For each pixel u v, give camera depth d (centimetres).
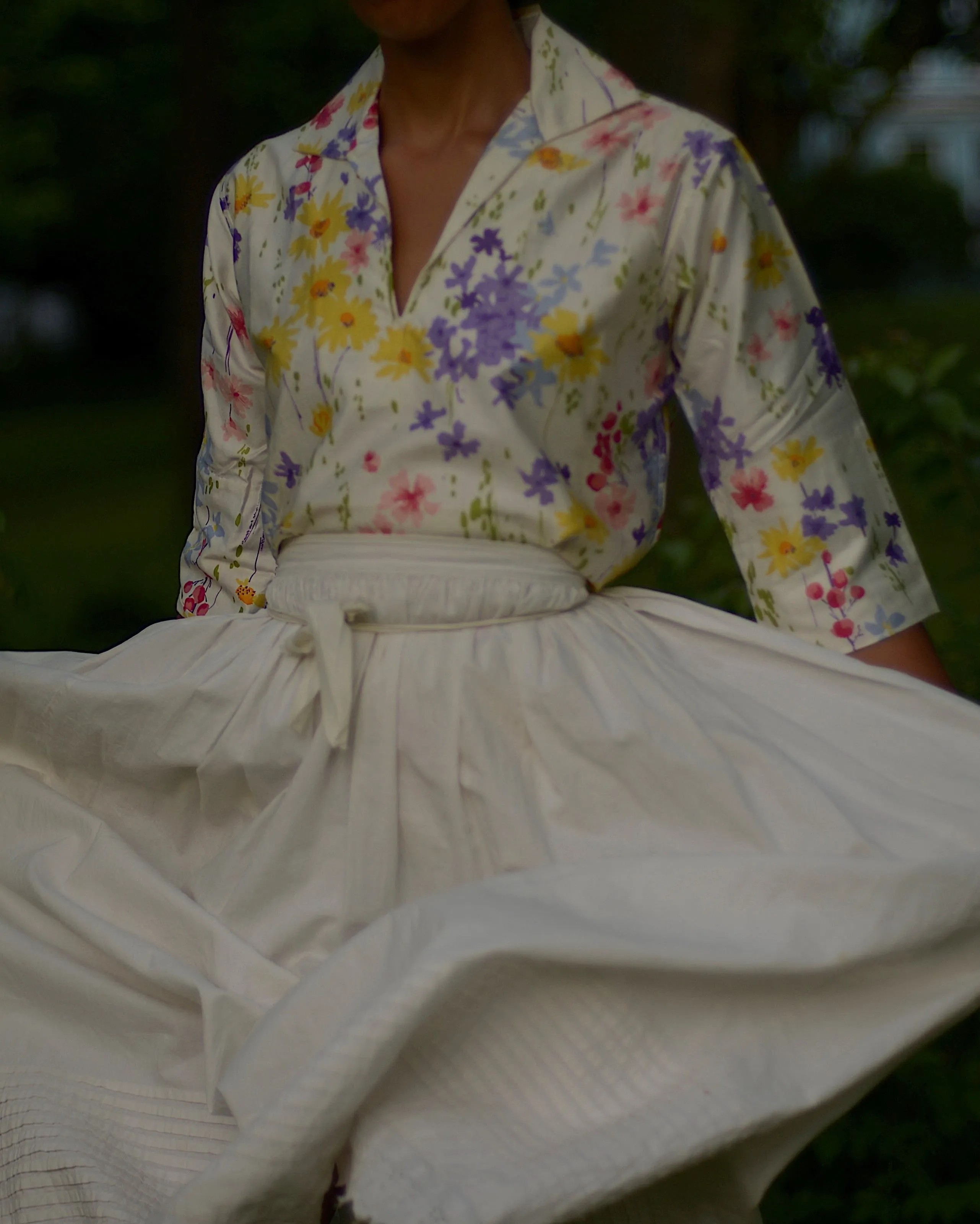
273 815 159
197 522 195
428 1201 126
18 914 169
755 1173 143
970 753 154
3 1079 158
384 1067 129
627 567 168
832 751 155
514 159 159
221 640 173
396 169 167
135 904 162
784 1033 139
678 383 166
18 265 2545
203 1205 127
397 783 157
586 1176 129
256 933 157
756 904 140
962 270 2559
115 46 1211
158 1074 154
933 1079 239
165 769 168
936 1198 228
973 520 282
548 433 156
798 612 163
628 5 512
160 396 2478
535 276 156
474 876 156
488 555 157
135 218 2331
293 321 165
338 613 157
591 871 142
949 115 3569
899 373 276
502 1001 135
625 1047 138
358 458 159
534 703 154
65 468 1667
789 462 161
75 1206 146
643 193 158
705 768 151
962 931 140
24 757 179
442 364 156
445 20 158
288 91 945
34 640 530
